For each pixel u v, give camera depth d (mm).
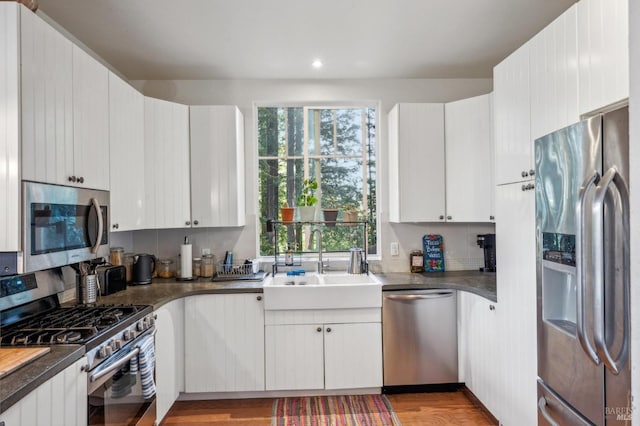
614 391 1210
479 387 2545
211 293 2758
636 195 519
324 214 3301
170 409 2691
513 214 2049
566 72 1623
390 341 2809
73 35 2570
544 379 1623
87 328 1699
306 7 2254
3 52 1531
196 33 2559
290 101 3438
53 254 1728
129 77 3311
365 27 2504
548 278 1602
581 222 1267
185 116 3066
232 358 2762
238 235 3418
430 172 3174
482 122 2965
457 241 3484
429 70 3256
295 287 2736
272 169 3609
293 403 2764
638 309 509
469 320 2691
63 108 1824
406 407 2686
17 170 1534
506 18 2412
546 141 1590
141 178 2725
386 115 3451
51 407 1333
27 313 1910
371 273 3307
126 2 2184
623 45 1335
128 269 3020
